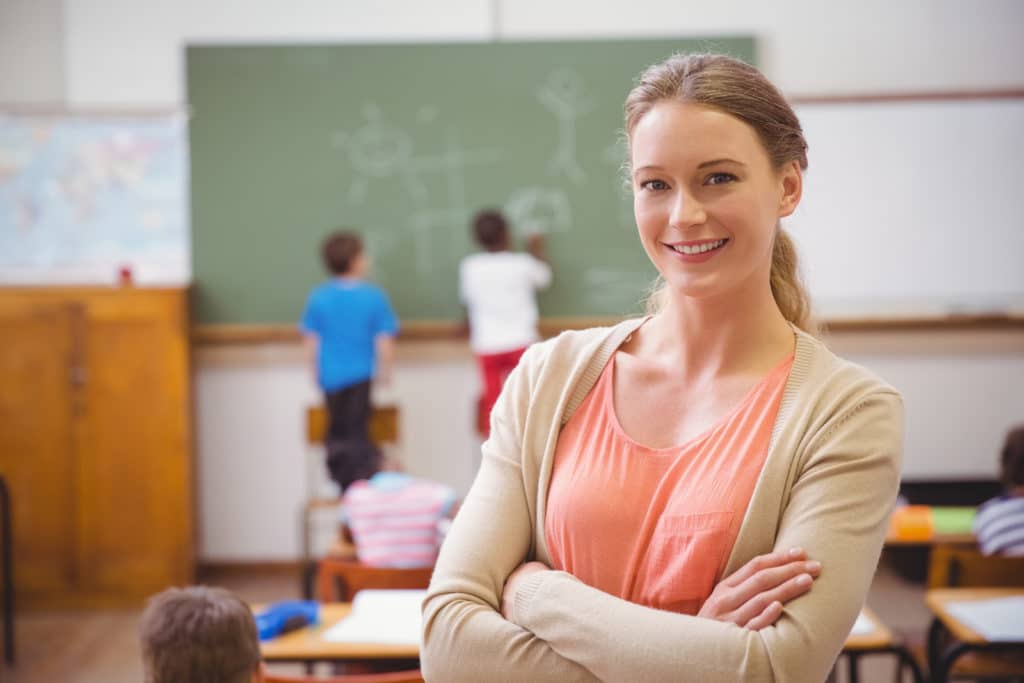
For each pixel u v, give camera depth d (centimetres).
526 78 531
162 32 529
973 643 250
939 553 289
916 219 536
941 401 543
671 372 117
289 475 545
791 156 111
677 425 114
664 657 102
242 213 534
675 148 106
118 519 500
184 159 532
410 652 235
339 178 534
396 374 545
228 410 543
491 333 518
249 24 531
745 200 107
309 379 543
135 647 443
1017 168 534
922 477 543
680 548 107
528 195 536
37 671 413
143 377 498
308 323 509
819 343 117
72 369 494
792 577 102
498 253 521
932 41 534
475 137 534
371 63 530
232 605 184
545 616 108
